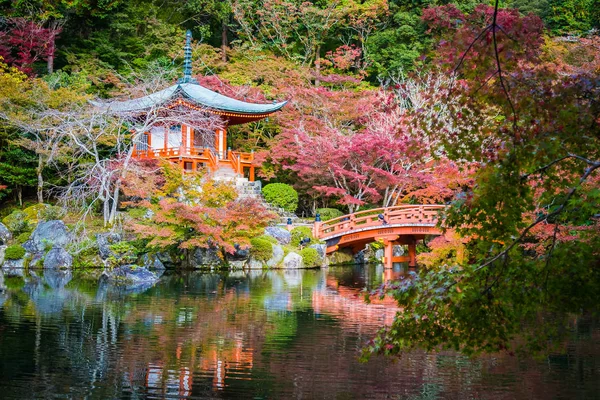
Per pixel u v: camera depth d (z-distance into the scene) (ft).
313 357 38.45
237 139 121.49
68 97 90.02
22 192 107.55
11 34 113.70
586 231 22.54
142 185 81.51
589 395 31.68
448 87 21.33
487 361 37.70
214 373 34.99
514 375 34.99
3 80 88.58
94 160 99.40
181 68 128.36
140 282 70.28
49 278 71.46
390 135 93.45
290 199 104.37
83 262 79.82
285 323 48.19
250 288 66.74
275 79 123.44
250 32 140.67
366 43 141.08
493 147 21.18
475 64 20.08
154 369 35.65
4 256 80.59
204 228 78.02
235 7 133.08
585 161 20.21
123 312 51.67
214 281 72.28
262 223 82.84
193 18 143.13
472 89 20.42
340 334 44.52
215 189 82.79
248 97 118.01
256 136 122.52
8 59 110.22
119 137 87.51
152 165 95.14
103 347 40.19
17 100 90.53
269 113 104.99
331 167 98.12
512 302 20.88
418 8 138.31
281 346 41.01
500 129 20.76
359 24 137.49
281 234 90.43
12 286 64.85
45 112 84.02
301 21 142.61
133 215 87.86
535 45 19.57
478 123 21.15
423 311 20.24
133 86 107.55
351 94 107.65
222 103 101.65
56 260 78.95
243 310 53.47
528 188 20.47
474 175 21.44
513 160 20.11
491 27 19.24
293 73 120.67
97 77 117.91
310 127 105.50
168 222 79.05
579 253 20.84
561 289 20.93
